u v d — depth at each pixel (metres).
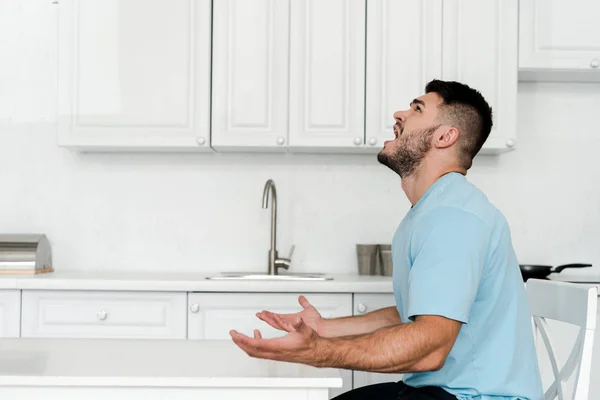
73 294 2.83
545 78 3.34
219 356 1.40
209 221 3.42
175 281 2.81
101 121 3.07
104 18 3.07
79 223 3.42
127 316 2.83
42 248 3.20
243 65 3.07
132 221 3.42
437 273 1.44
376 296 2.83
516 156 3.43
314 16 3.07
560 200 3.43
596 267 3.41
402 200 3.42
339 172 3.42
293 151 3.36
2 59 3.43
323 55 3.06
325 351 1.28
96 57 3.07
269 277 3.04
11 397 1.18
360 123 3.06
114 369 1.25
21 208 3.42
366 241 3.41
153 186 3.42
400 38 3.06
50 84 3.42
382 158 1.84
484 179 3.43
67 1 3.07
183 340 1.62
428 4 3.06
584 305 1.63
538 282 1.91
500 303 1.59
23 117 3.42
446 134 1.74
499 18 3.06
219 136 3.07
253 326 2.81
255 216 3.42
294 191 3.42
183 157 3.42
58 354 1.41
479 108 1.78
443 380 1.57
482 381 1.55
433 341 1.37
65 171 3.42
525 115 3.44
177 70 3.07
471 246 1.48
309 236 3.41
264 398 1.19
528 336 1.63
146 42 3.07
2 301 2.83
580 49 3.09
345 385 2.80
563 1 3.09
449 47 3.06
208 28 3.06
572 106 3.43
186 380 1.18
